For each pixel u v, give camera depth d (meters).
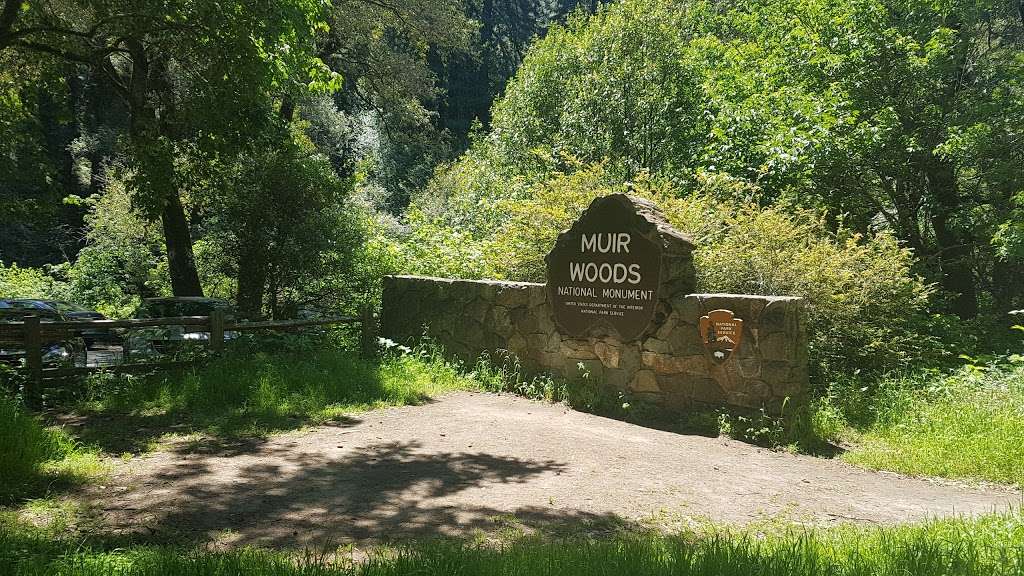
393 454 7.18
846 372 10.54
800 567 4.09
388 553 4.58
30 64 17.16
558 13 54.28
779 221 11.33
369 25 25.12
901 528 5.08
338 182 17.27
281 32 13.87
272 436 7.76
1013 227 14.11
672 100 19.03
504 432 8.23
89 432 7.57
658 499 6.08
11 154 19.12
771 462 7.53
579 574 3.98
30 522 5.00
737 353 8.66
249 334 11.10
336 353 11.23
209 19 12.53
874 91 16.25
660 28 19.09
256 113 15.01
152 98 17.31
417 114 30.19
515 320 11.12
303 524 5.21
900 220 16.92
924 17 16.44
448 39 27.58
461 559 4.25
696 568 4.08
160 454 6.96
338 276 16.95
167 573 4.01
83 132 35.53
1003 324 16.33
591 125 19.31
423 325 12.60
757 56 19.25
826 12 17.42
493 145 24.47
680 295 9.32
